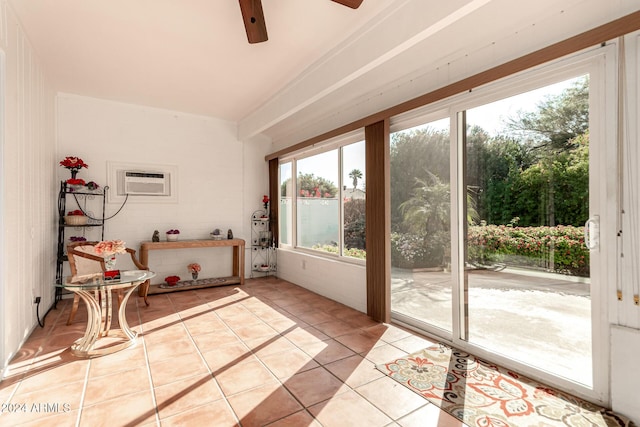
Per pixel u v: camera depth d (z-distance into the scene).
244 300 4.31
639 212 1.80
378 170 3.42
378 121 3.42
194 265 5.09
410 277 3.35
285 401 2.02
